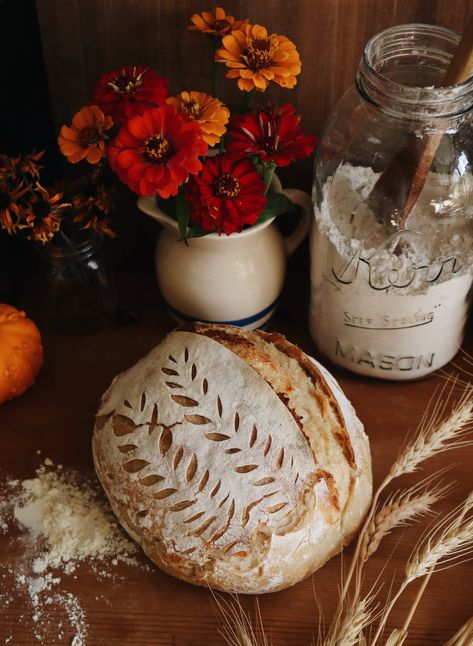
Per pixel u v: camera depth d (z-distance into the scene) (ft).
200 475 2.14
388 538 2.30
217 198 2.19
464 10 2.31
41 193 2.32
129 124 2.08
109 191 2.43
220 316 2.50
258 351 2.28
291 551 2.11
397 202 2.17
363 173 2.26
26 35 2.57
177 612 2.20
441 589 2.22
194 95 2.19
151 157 2.08
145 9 2.34
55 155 2.84
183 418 2.20
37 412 2.53
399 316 2.33
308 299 2.65
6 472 2.42
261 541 2.11
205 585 2.18
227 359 2.25
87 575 2.24
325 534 2.15
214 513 2.12
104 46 2.42
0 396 2.47
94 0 2.33
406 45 2.13
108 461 2.24
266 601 2.21
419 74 2.17
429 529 2.31
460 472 2.39
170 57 2.43
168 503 2.14
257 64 2.14
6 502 2.35
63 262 2.54
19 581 2.24
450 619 2.18
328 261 2.32
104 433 2.28
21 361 2.46
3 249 2.62
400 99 2.02
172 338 2.35
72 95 2.52
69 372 2.61
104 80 2.18
